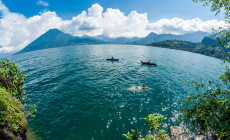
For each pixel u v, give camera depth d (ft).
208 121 14.11
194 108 15.90
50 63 133.18
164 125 35.65
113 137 31.01
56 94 54.70
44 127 34.06
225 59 16.60
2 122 21.75
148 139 17.99
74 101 48.34
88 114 39.99
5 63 31.12
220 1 17.38
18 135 25.02
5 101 24.61
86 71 94.38
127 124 35.60
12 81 32.09
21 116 28.71
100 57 177.17
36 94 54.90
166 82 74.23
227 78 16.48
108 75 83.61
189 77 91.71
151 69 108.58
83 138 30.66
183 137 28.07
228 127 11.58
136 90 59.41
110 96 52.44
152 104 47.11
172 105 46.85
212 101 14.15
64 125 35.04
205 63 199.82
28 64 135.64
